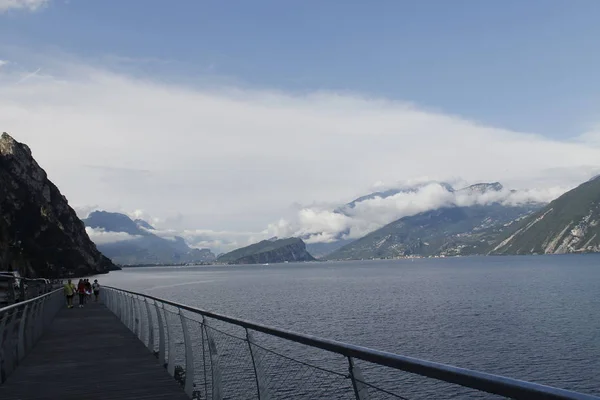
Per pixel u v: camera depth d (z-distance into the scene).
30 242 176.00
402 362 3.24
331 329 44.66
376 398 3.70
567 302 68.19
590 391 25.02
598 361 31.53
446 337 40.47
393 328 45.22
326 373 4.31
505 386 2.45
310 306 65.75
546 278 127.06
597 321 49.38
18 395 9.49
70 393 9.62
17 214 177.50
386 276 168.38
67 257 194.88
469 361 31.97
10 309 10.63
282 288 110.06
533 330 44.16
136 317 18.11
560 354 33.84
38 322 17.36
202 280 169.62
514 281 117.62
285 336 4.86
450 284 112.62
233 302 72.69
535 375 28.62
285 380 4.96
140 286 126.69
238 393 6.32
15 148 198.12
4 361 10.98
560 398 2.14
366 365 14.94
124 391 9.74
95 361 12.92
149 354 13.84
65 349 15.00
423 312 58.06
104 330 19.75
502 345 37.09
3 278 28.48
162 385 10.20
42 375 11.29
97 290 43.16
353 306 65.62
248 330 6.04
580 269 174.12
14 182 186.88
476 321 49.75
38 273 161.75
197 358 13.07
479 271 185.12
